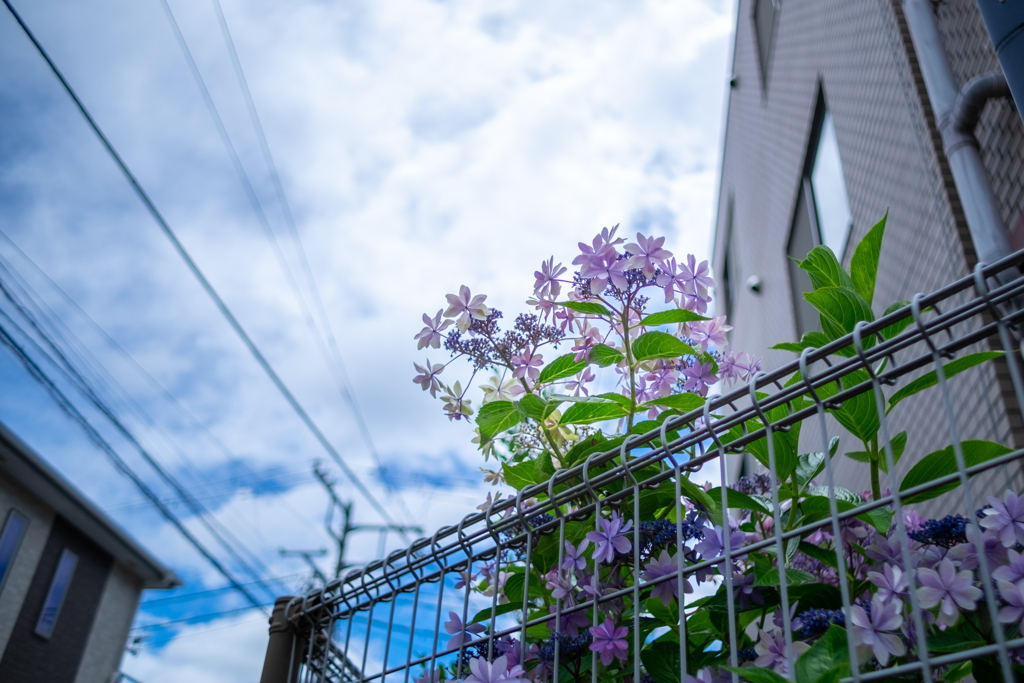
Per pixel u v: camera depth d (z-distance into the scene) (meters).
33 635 12.88
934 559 1.41
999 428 2.77
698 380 2.16
